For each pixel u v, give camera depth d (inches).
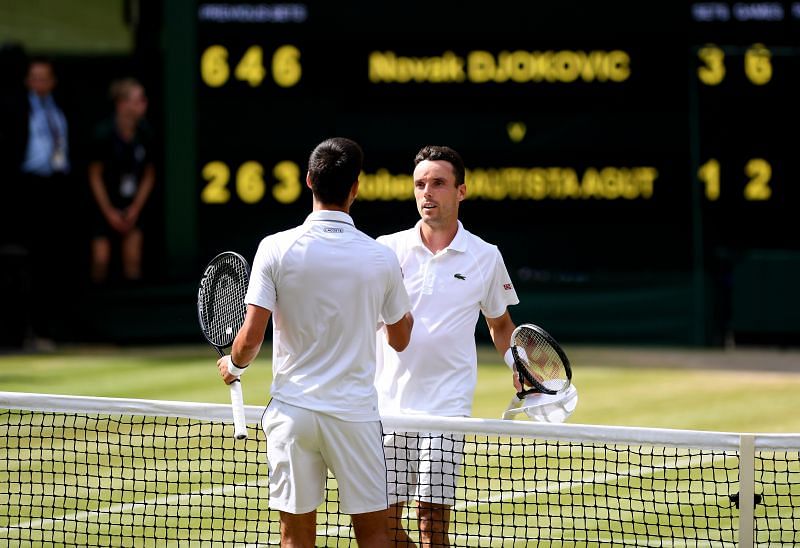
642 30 2178.9
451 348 785.6
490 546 839.1
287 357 693.9
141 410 805.9
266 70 2198.6
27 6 2153.1
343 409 682.8
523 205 2209.6
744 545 747.4
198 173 2214.6
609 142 2198.6
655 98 2188.7
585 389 1699.1
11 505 989.2
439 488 763.4
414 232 805.9
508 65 2185.0
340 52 2192.4
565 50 2185.0
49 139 2161.7
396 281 708.0
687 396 1631.4
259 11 2192.4
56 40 2170.3
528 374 745.0
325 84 2198.6
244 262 747.4
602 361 2011.6
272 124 2204.7
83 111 2186.3
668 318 2212.1
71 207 2183.8
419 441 773.9
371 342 698.8
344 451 685.3
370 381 699.4
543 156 2199.8
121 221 2199.8
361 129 2197.3
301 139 2204.7
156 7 2188.7
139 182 2204.7
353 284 685.9
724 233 2204.7
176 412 800.3
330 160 694.5
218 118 2207.2
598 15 2177.7
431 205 787.4
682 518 949.8
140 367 1883.6
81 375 1785.2
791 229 2196.1
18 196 2158.0
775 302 2161.7
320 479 696.4
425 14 2182.6
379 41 2187.5
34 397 815.1
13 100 2151.8
